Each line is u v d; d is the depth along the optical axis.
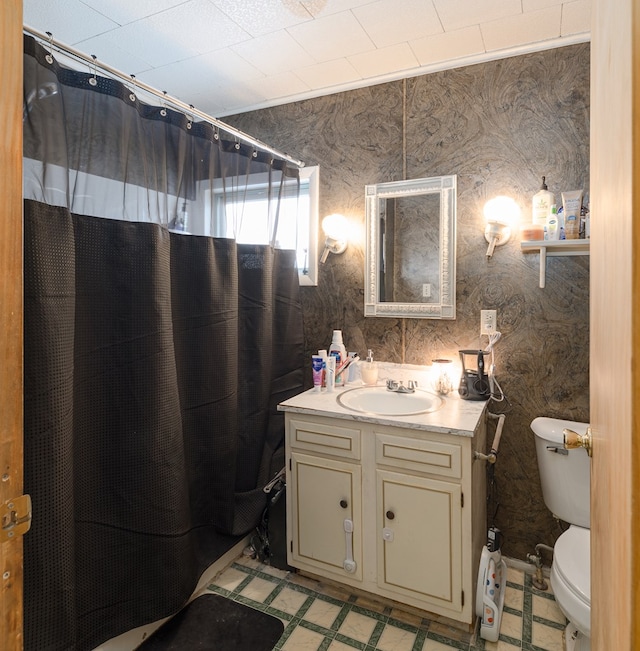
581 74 1.79
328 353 2.21
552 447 1.72
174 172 1.62
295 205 2.31
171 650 1.52
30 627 1.14
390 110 2.15
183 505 1.58
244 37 1.80
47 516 1.16
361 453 1.66
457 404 1.79
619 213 0.45
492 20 1.69
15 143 0.64
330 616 1.68
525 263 1.91
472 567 1.52
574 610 1.23
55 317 1.17
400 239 2.14
